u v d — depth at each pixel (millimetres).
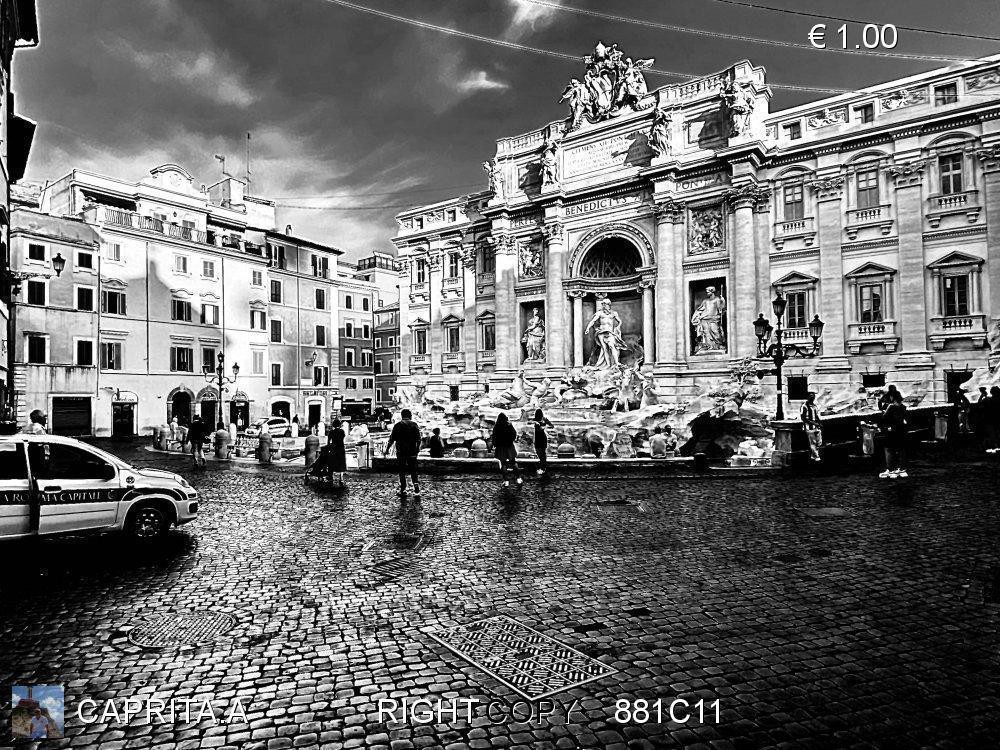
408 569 9438
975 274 30734
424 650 6469
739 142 35125
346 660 6250
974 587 8070
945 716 5000
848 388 32094
